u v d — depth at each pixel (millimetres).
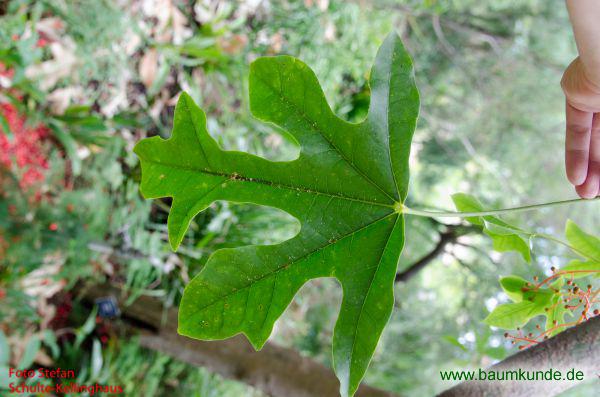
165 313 1104
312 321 1879
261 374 967
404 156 321
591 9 261
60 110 994
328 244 322
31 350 717
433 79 2465
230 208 1194
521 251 437
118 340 1097
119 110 1132
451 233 1455
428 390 2057
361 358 308
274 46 1413
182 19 1172
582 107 398
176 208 317
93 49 1016
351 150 323
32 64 932
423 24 2346
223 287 309
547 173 2512
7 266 876
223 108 1259
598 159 436
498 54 2307
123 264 1166
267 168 321
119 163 1127
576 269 435
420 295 2250
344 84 1712
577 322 398
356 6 1649
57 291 1062
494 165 2475
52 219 945
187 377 1354
